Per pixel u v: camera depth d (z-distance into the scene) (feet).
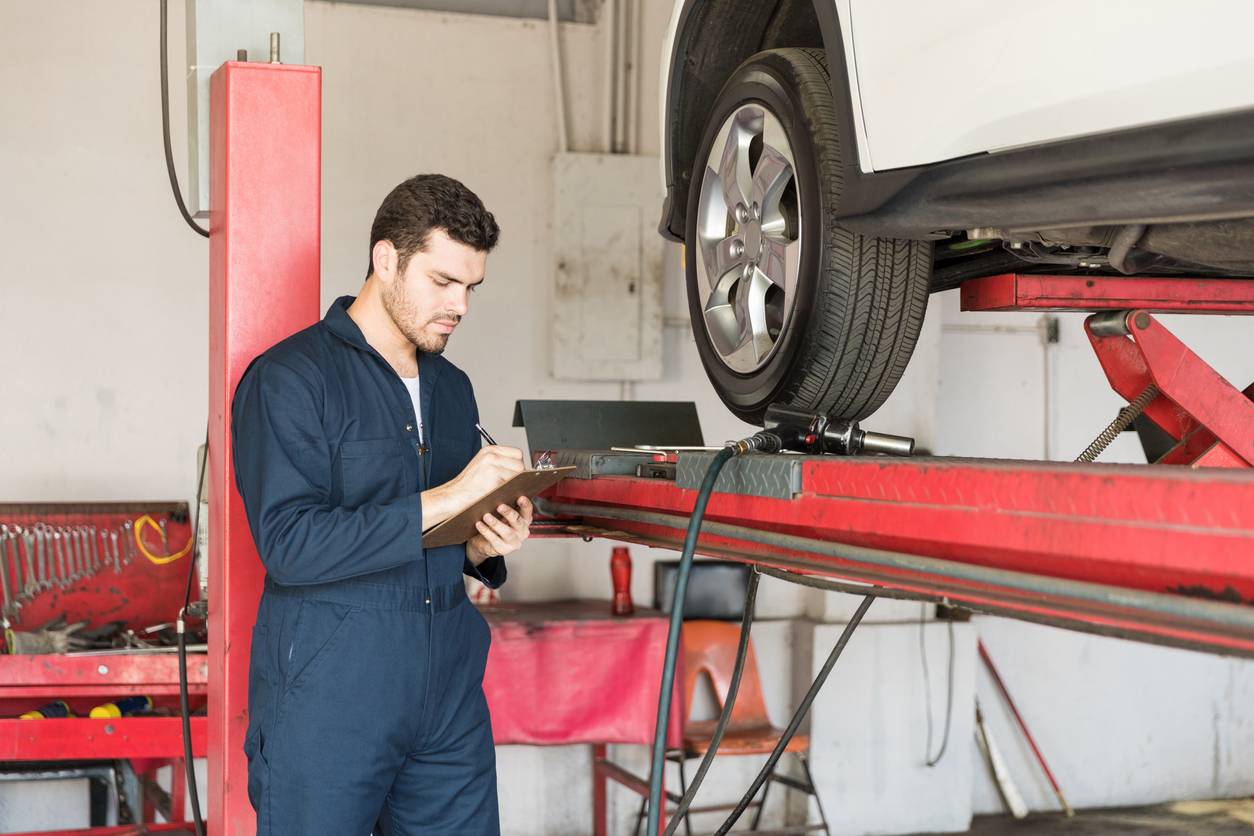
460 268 6.58
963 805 17.46
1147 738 19.20
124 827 11.21
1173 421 7.16
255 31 7.82
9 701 11.20
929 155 5.70
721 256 7.72
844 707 17.01
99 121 14.75
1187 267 5.89
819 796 16.84
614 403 9.14
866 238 6.60
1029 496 3.92
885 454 6.07
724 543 6.14
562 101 16.22
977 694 18.40
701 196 7.94
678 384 16.99
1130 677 19.13
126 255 14.87
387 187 15.71
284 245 7.38
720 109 7.75
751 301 7.28
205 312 15.15
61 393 14.69
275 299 7.38
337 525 6.12
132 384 14.90
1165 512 3.42
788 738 7.25
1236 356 19.26
